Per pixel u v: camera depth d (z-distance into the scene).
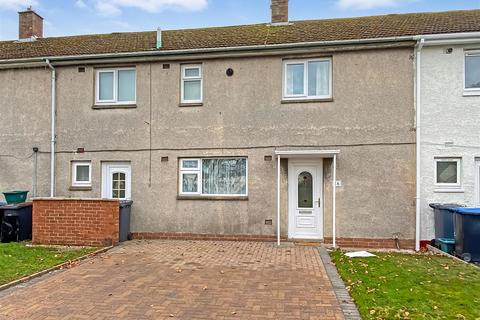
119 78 12.91
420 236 11.05
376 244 11.23
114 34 15.84
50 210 11.38
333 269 8.38
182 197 12.26
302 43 11.52
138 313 5.87
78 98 12.95
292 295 6.66
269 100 11.96
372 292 6.70
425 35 10.97
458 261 9.22
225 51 12.02
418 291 6.76
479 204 10.95
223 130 12.16
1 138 13.37
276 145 11.88
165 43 13.29
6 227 11.77
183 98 12.55
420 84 11.27
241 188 12.17
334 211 11.18
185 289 7.01
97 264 8.91
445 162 11.22
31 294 6.76
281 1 14.54
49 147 13.07
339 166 11.53
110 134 12.73
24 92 13.30
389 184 11.27
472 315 5.65
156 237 12.32
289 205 11.85
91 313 5.87
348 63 11.59
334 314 5.78
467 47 11.14
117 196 12.81
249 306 6.15
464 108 11.12
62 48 14.07
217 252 10.18
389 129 11.33
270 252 10.17
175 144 12.39
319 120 11.67
